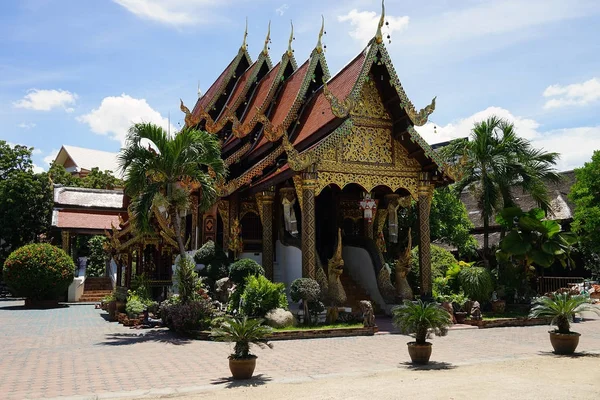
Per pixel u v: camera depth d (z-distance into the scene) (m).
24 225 39.88
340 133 18.31
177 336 16.19
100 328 18.56
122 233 27.81
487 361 11.35
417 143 19.64
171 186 17.94
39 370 10.83
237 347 9.96
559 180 23.95
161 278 28.34
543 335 16.06
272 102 24.20
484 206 23.12
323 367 10.86
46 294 29.09
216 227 22.98
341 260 18.81
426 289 19.97
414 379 9.29
